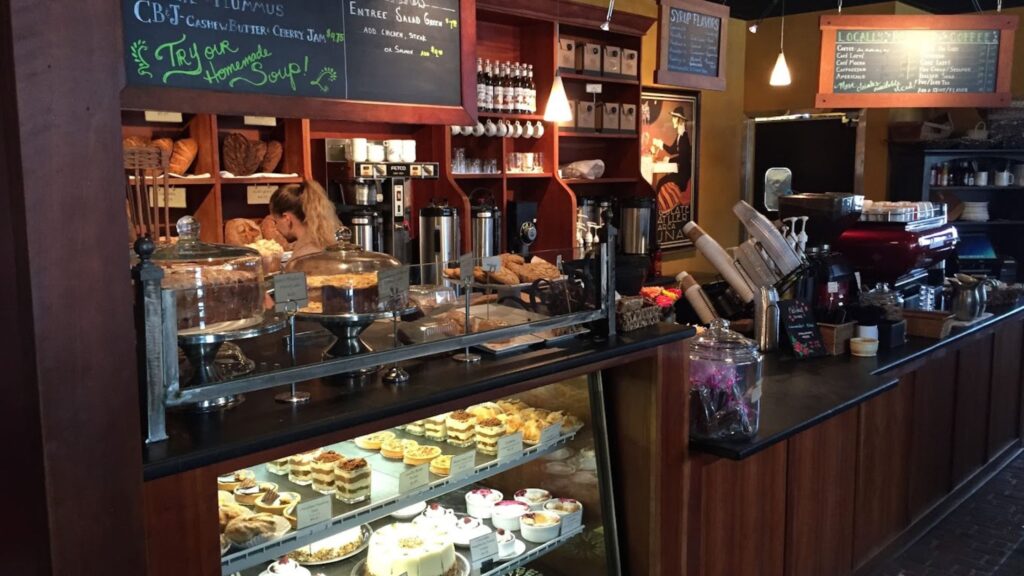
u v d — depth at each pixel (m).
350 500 2.05
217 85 2.30
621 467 2.65
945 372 4.36
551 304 2.42
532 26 5.91
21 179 1.34
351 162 4.93
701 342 2.83
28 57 1.32
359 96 2.66
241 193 5.04
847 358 3.82
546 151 6.04
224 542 1.79
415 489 2.18
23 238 1.35
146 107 2.16
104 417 1.45
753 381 2.76
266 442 1.64
